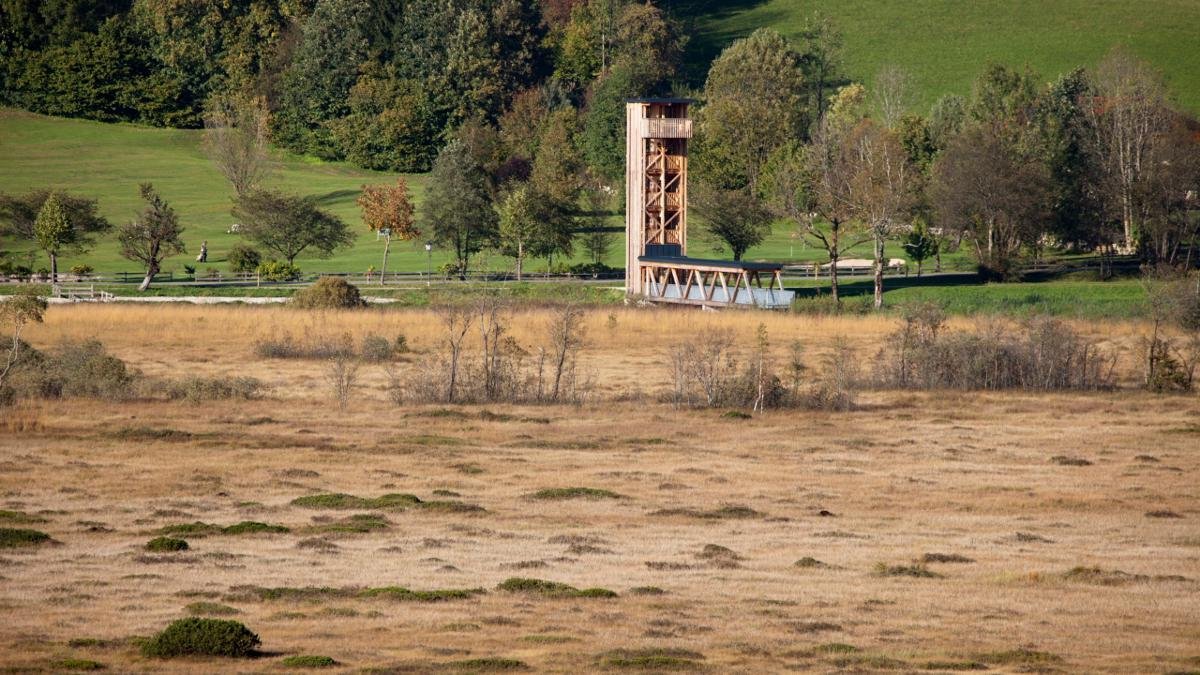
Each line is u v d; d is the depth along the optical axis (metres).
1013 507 193.88
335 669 109.44
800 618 130.38
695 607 133.75
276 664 110.62
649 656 114.94
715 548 161.38
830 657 116.19
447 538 166.75
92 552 155.75
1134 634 125.94
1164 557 161.12
